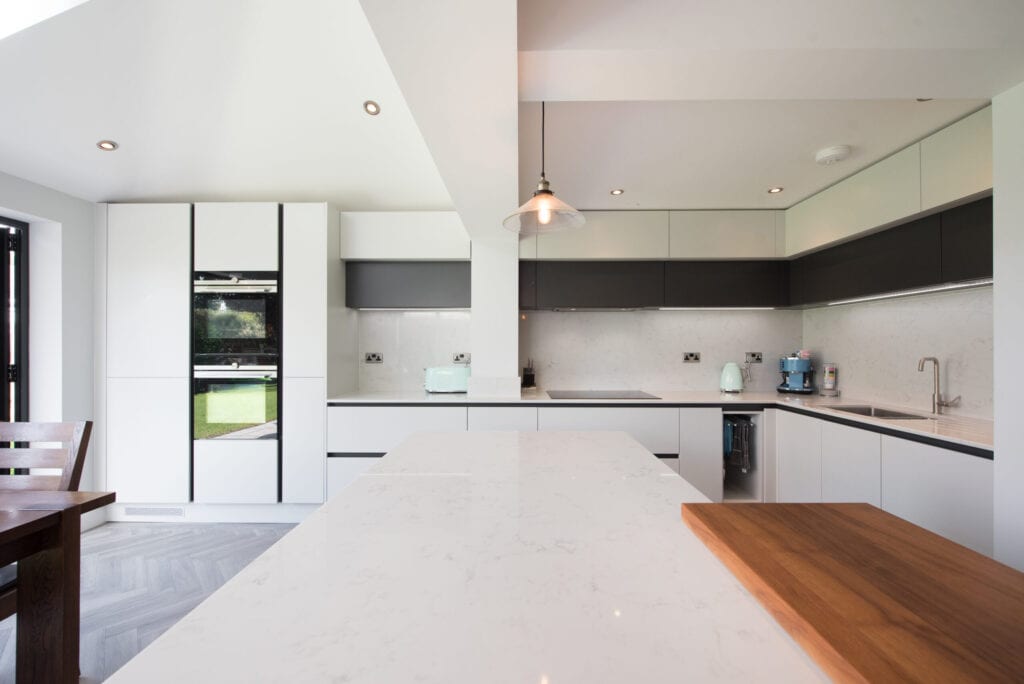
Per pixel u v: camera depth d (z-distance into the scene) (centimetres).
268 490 286
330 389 292
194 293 286
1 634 181
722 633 51
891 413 249
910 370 254
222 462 286
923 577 58
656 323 350
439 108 136
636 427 289
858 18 117
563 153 226
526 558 69
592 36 118
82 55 209
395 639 49
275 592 59
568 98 142
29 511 125
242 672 44
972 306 220
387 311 346
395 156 280
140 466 285
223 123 253
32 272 271
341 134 264
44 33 199
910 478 192
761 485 291
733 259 314
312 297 287
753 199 292
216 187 295
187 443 285
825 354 321
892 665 41
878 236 240
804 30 117
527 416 289
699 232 309
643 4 118
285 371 287
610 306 317
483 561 68
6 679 160
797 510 83
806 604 51
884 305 271
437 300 316
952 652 43
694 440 288
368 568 66
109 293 286
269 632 50
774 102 181
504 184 198
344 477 287
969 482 168
